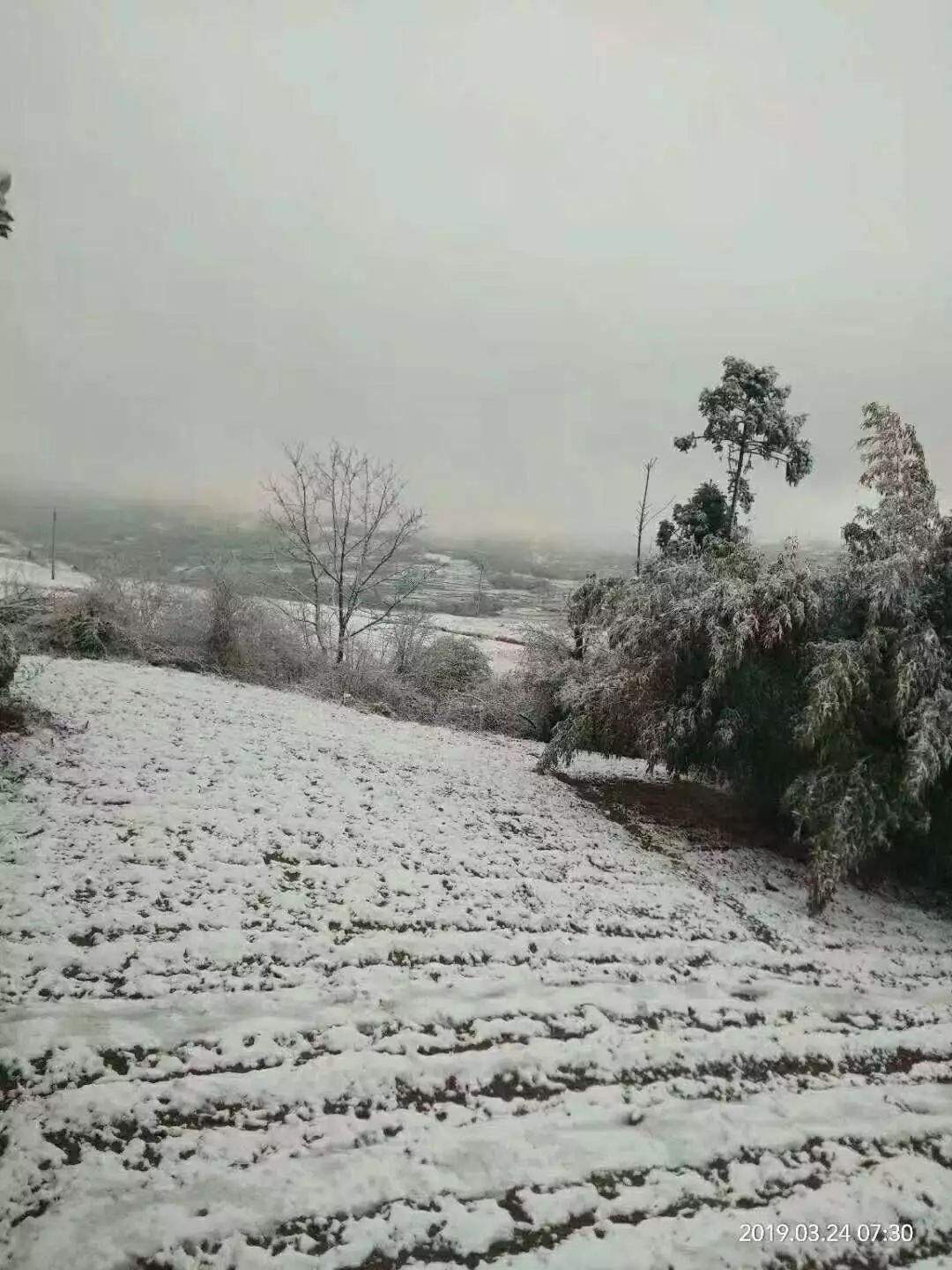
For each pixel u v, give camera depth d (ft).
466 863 22.49
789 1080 14.70
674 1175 11.76
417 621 57.36
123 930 15.89
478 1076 13.39
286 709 37.99
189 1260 9.28
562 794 31.73
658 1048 14.97
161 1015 13.57
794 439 58.08
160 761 25.62
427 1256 9.82
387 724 40.57
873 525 28.02
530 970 17.30
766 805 29.32
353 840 22.49
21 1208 9.56
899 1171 12.44
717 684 26.58
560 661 48.44
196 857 19.49
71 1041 12.50
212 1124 11.41
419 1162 11.27
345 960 16.39
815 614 25.63
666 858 26.27
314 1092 12.33
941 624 25.73
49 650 42.32
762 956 20.08
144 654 44.11
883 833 23.80
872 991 19.07
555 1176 11.40
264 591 52.95
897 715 23.75
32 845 18.51
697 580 29.07
